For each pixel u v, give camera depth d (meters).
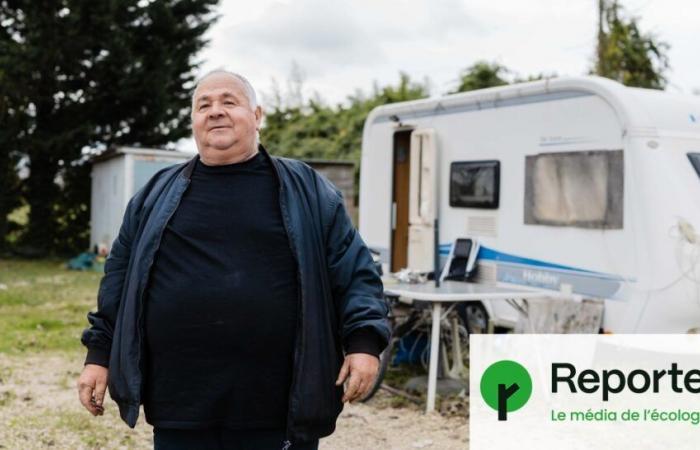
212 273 2.34
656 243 5.30
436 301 5.33
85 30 16.28
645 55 15.18
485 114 6.62
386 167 7.85
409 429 5.06
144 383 2.41
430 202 7.05
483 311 6.59
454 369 6.00
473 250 6.64
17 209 17.19
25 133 16.44
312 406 2.33
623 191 5.49
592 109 5.73
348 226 2.53
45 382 6.18
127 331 2.39
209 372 2.35
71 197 17.56
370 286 2.48
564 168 5.93
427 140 7.10
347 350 2.43
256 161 2.45
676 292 5.26
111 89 16.86
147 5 17.08
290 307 2.35
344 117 17.48
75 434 4.87
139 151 14.25
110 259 2.59
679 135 5.53
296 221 2.38
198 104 2.44
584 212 5.76
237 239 2.36
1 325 8.56
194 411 2.34
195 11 17.97
